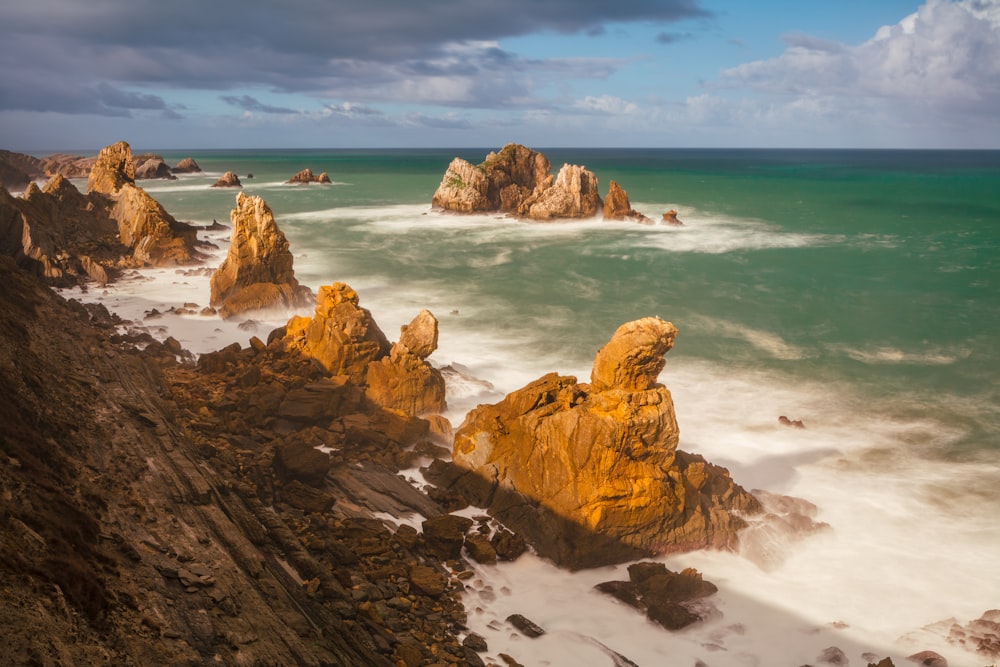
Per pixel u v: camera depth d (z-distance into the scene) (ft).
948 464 99.04
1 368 76.23
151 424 80.69
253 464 79.41
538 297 188.96
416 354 104.99
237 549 60.90
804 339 153.58
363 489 82.53
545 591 70.33
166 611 50.42
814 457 100.89
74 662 41.75
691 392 124.36
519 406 85.56
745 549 77.51
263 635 50.98
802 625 66.39
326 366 106.52
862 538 81.15
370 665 53.31
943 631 65.41
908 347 148.66
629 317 168.76
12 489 53.88
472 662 58.08
